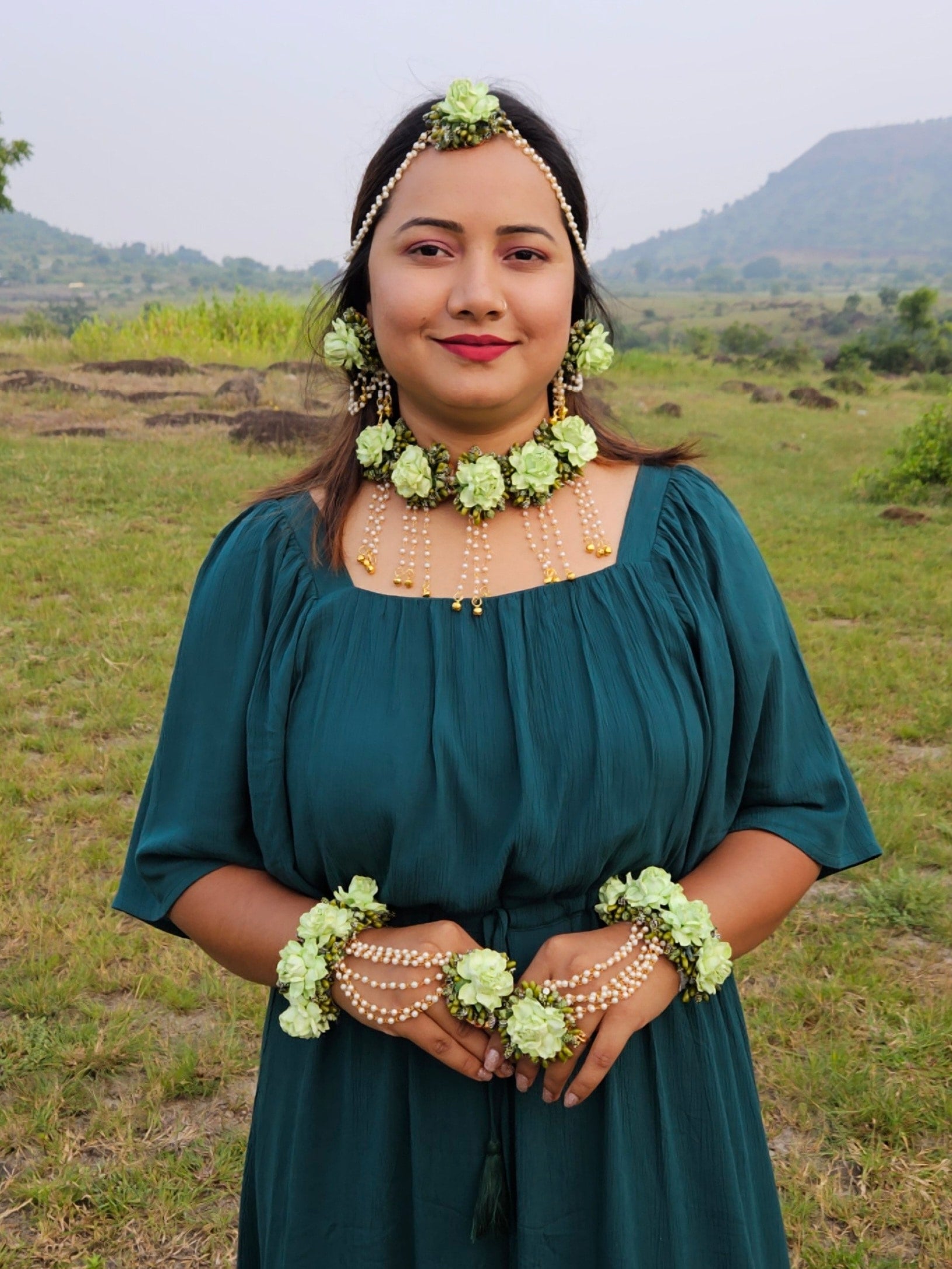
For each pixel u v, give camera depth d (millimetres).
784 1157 3205
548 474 1699
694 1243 1705
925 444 12438
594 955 1567
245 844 1764
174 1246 2920
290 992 1593
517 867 1583
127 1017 3699
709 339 56219
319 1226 1723
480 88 1623
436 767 1578
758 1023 3740
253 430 13367
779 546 10133
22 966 3957
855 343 39938
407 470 1704
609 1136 1634
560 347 1681
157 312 24453
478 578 1694
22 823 4898
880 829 4930
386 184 1702
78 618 7363
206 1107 3383
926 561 9641
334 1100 1725
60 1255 2889
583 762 1582
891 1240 2943
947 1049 3600
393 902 1641
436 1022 1566
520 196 1631
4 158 23172
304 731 1646
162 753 1778
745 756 1743
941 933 4234
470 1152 1658
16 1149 3221
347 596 1707
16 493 10445
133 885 1824
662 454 1862
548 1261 1644
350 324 1857
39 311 95562
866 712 6305
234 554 1788
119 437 13508
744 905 1679
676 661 1652
